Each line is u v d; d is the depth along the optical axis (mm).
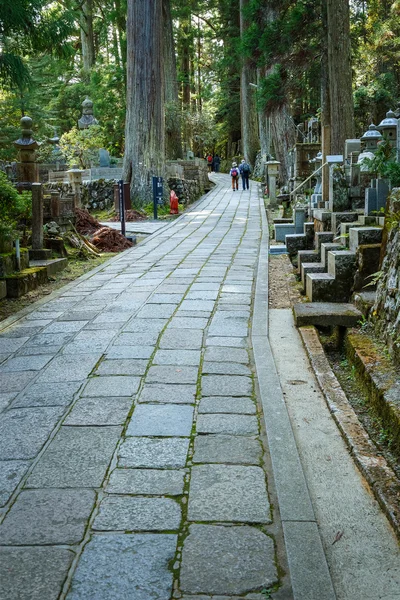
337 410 3646
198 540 2346
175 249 11664
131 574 2150
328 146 13062
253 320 5812
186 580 2119
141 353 4824
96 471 2904
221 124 50594
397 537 2387
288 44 16984
